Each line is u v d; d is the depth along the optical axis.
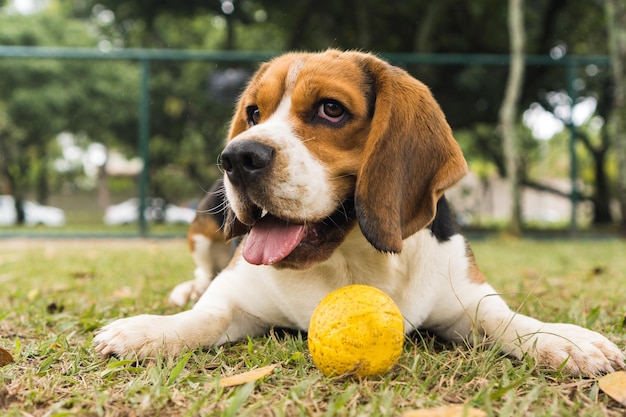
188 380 0.54
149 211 2.50
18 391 0.52
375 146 0.61
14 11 5.12
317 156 0.61
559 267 1.41
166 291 1.00
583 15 3.67
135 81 3.60
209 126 2.65
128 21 4.22
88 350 0.63
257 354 0.62
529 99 3.21
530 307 0.84
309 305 0.67
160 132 2.68
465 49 3.60
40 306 0.86
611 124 3.57
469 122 3.23
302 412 0.47
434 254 0.68
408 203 0.62
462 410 0.47
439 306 0.68
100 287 1.06
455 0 3.31
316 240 0.62
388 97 0.62
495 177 3.85
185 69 2.52
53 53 2.42
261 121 0.65
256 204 0.59
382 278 0.66
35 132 3.84
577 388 0.53
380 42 3.57
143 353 0.60
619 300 0.91
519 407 0.49
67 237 2.44
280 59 0.70
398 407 0.49
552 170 4.47
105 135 3.71
